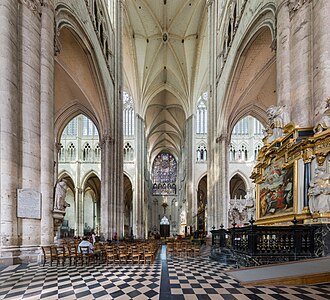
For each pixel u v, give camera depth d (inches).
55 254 355.9
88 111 917.8
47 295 209.9
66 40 622.8
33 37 371.2
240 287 232.5
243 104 883.4
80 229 1449.3
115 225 903.7
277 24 387.2
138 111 1605.6
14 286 236.8
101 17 799.7
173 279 275.0
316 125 305.3
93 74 748.0
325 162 293.1
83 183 1486.2
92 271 319.6
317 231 277.9
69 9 510.9
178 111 1939.0
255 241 296.2
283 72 363.9
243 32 617.0
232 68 727.1
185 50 1488.7
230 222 837.2
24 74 354.3
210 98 1016.2
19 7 358.3
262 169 457.1
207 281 263.6
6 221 312.2
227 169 852.6
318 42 314.3
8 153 319.9
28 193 340.5
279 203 382.9
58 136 931.3
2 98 320.5
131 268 350.0
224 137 860.6
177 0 1302.9
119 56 1034.7
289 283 233.9
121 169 1013.2
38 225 354.6
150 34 1443.2
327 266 248.4
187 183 1582.2
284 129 349.7
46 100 384.8
